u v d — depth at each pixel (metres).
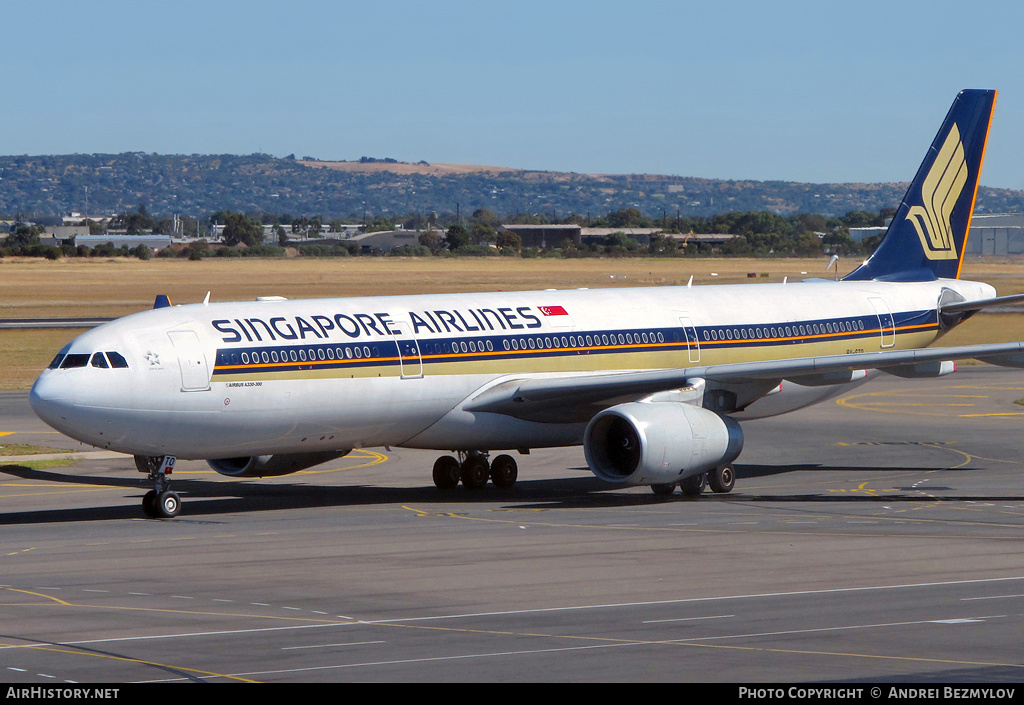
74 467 148.62
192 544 95.69
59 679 55.56
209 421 109.75
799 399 146.88
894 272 161.50
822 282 156.62
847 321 150.62
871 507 114.62
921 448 162.00
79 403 105.00
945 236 164.75
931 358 118.31
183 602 73.12
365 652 60.34
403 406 119.44
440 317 124.00
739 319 142.88
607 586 77.00
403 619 67.94
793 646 60.81
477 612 69.62
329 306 119.62
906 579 78.69
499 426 126.12
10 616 69.44
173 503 111.88
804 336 146.62
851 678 54.81
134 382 106.19
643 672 56.16
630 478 115.81
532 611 69.75
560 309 132.88
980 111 164.75
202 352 109.38
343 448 122.06
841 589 75.44
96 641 63.00
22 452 157.62
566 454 160.88
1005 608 69.56
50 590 77.25
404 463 155.88
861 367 120.38
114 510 116.69
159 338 108.88
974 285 165.00
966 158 164.88
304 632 64.88
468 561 86.69
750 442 170.25
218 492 130.88
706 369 123.50
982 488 127.75
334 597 74.38
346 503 121.56
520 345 127.00
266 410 111.94
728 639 62.34
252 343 111.88
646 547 92.19
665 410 118.12
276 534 100.50
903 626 65.06
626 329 134.50
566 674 55.91
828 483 133.25
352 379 115.88
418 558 88.19
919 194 162.50
